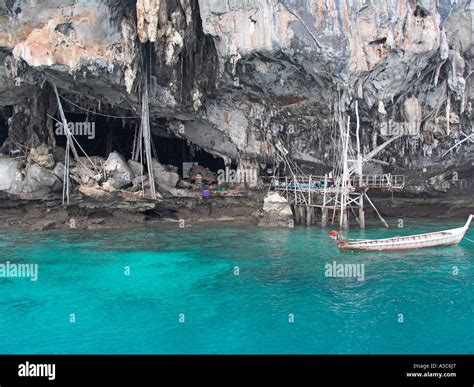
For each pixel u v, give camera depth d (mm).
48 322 15023
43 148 28516
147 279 19047
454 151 29609
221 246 24453
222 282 18625
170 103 27906
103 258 22047
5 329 14516
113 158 30031
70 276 19422
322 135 29969
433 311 15609
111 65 24891
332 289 17750
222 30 24734
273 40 23766
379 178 32312
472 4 24484
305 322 14859
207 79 27750
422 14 23875
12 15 24453
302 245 24750
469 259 22000
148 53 26531
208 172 35750
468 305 16109
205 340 13719
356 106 25500
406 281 18625
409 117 26500
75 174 29578
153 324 14820
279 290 17719
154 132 34156
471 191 34469
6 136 33906
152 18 23438
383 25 23297
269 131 30297
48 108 29531
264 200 30547
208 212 32750
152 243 25078
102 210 30141
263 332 14203
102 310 15945
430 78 26031
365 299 16719
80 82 26391
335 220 32781
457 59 25156
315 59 24156
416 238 24078
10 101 28828
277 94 27734
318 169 32469
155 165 32562
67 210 29594
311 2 23312
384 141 28750
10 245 24422
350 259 21984
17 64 24609
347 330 14266
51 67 24266
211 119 30188
